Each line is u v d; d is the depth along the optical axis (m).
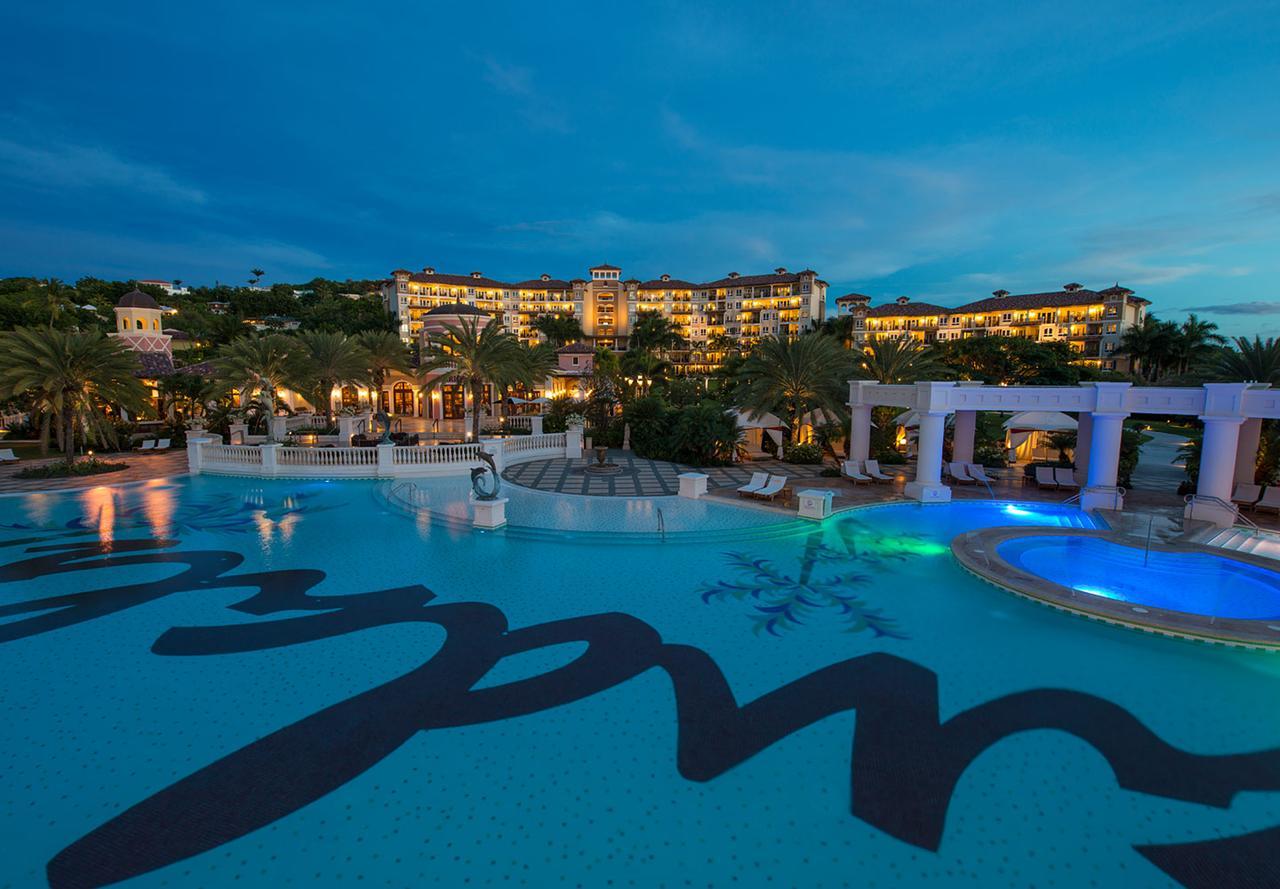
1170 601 11.64
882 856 5.39
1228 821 5.82
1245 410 16.91
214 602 11.26
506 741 7.04
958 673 8.72
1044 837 5.61
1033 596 11.43
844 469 24.16
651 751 6.88
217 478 24.50
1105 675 8.66
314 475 24.25
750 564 13.75
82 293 83.56
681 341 102.50
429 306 111.81
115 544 15.16
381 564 13.62
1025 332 98.81
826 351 29.50
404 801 6.06
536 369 37.75
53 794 6.09
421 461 25.02
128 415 39.28
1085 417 22.55
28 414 36.78
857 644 9.65
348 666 8.81
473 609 11.01
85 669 8.67
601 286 120.69
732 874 5.20
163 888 5.00
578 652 9.31
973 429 24.66
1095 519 17.75
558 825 5.75
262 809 5.92
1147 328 79.81
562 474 25.25
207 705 7.76
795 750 6.89
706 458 27.78
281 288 117.50
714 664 8.96
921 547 15.23
